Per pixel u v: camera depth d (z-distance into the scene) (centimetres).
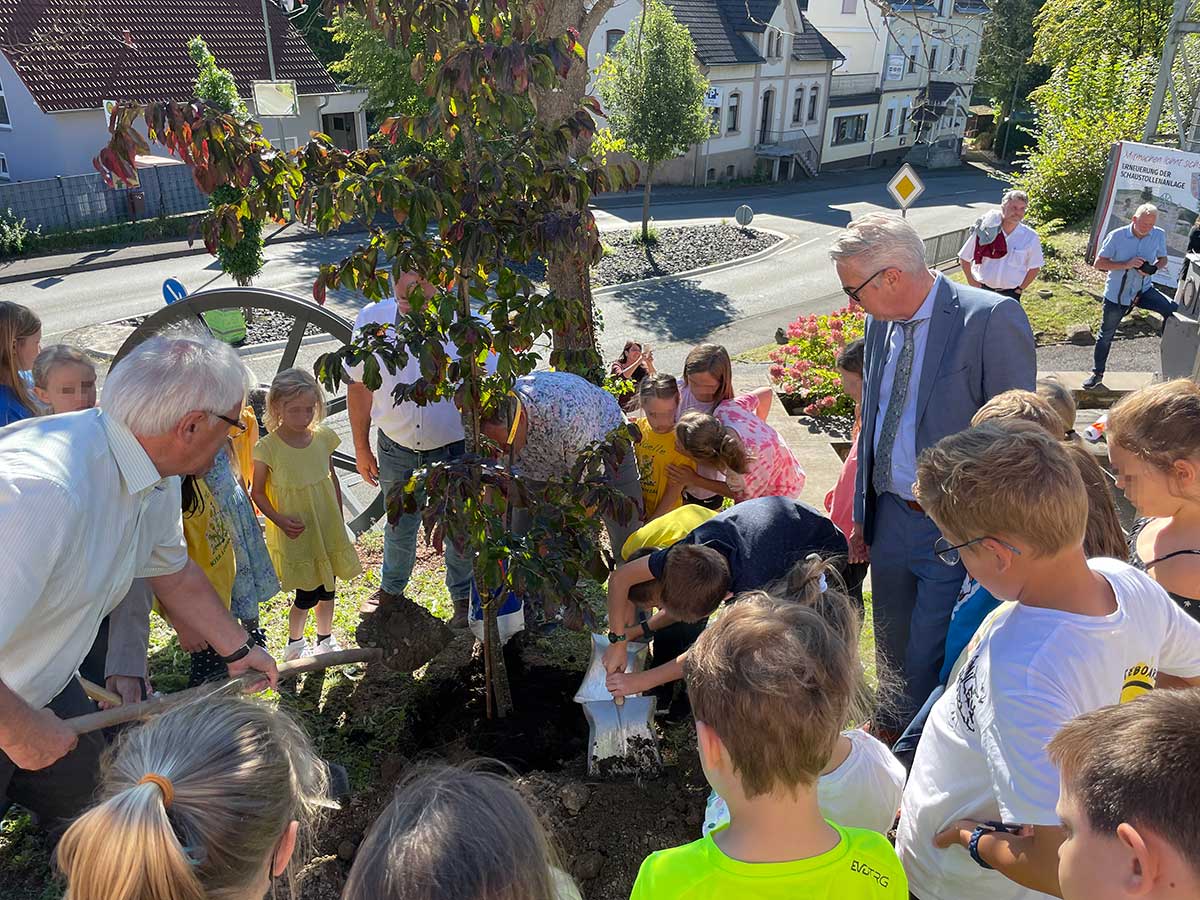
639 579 287
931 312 299
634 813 300
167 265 2030
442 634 397
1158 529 242
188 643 297
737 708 144
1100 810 120
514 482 304
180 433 225
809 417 780
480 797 139
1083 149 1684
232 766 139
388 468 435
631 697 319
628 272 2167
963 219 3047
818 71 4056
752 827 153
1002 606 190
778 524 293
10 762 250
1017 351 291
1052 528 159
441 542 293
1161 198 1162
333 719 361
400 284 398
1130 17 2533
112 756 158
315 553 392
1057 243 1482
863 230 294
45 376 314
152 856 125
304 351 1362
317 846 289
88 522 217
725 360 415
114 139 286
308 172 305
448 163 290
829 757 149
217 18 2636
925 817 186
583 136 308
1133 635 165
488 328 300
